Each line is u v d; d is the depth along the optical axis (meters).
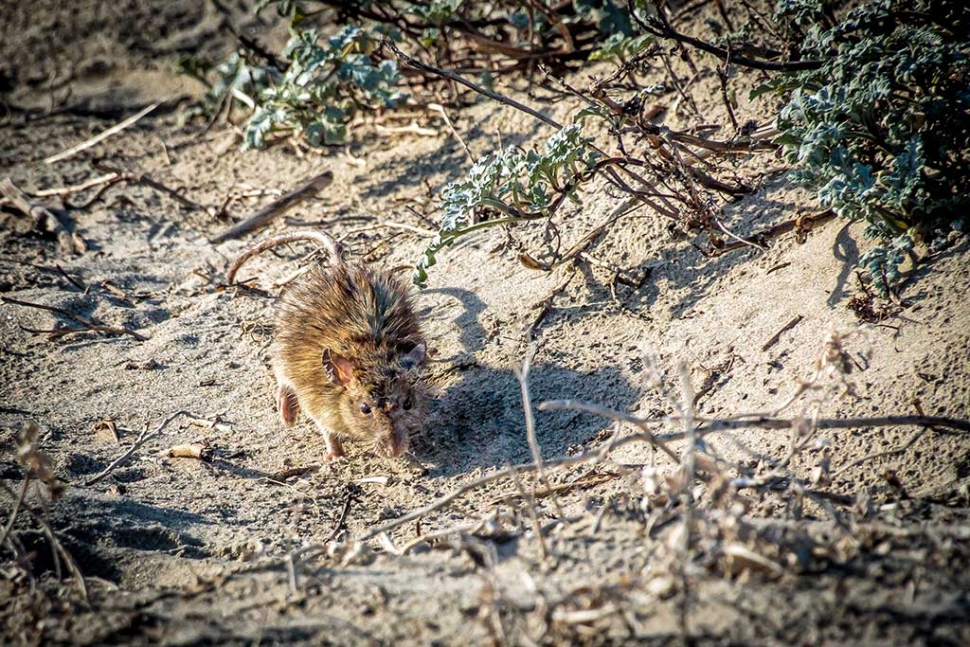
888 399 8.98
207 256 14.90
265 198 16.17
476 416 10.77
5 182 16.75
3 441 10.55
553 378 10.91
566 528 7.87
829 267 10.46
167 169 17.64
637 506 8.00
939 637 5.89
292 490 9.90
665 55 14.03
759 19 14.47
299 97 15.60
